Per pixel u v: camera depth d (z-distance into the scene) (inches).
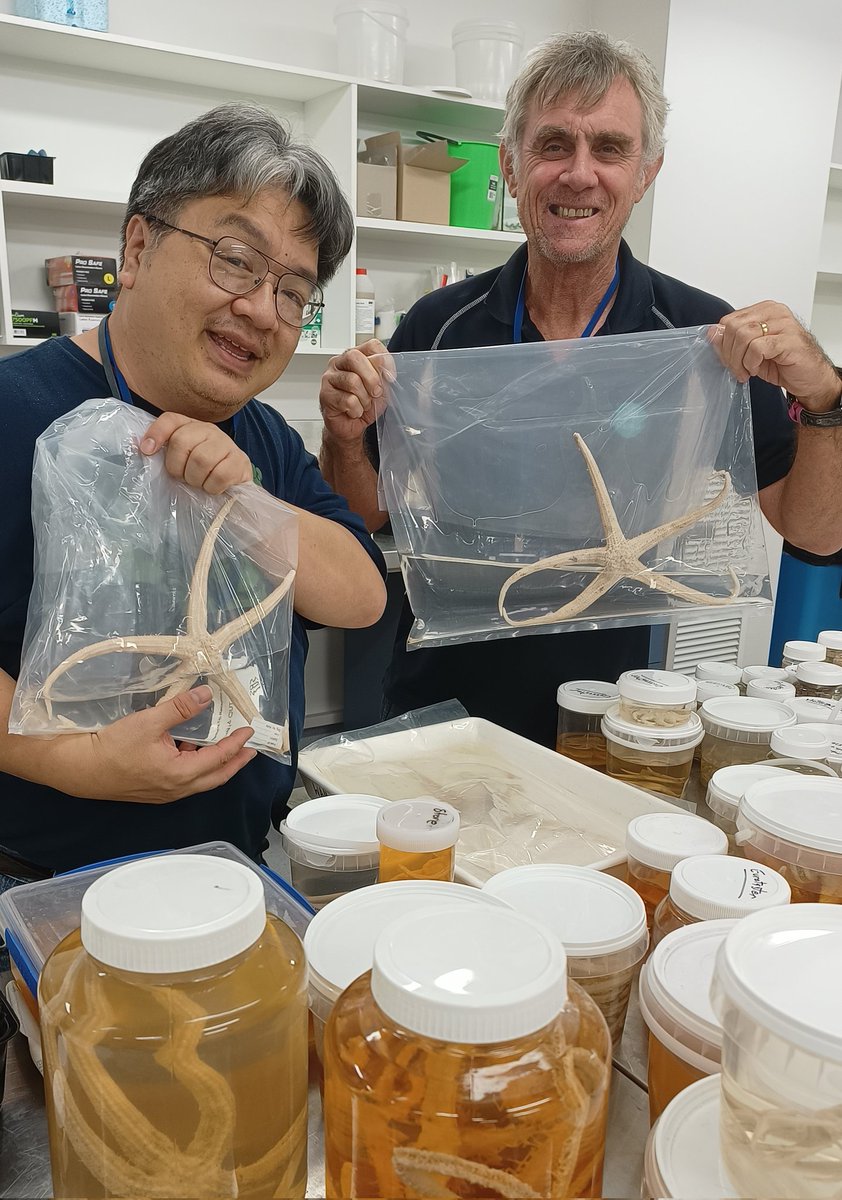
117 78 95.0
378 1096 14.4
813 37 118.8
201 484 31.9
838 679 49.5
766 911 16.2
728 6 111.4
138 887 17.2
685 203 115.6
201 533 31.9
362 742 44.4
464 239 113.1
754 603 45.2
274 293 32.8
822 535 52.4
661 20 109.0
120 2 94.8
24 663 28.6
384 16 99.8
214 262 31.7
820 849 25.5
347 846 27.8
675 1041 19.2
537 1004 13.8
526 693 59.1
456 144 107.5
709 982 20.1
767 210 122.0
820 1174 13.4
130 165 97.8
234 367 33.9
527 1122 14.1
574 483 43.8
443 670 60.2
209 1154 16.3
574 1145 14.7
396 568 93.1
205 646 30.0
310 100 104.5
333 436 48.5
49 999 17.0
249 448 40.8
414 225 104.0
